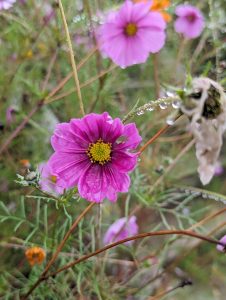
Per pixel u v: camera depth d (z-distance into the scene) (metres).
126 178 0.20
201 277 0.38
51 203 0.32
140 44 0.26
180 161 0.37
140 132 0.36
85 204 0.33
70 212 0.32
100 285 0.30
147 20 0.26
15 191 0.32
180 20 0.35
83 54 0.36
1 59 0.37
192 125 0.18
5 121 0.35
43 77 0.39
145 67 0.40
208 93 0.18
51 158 0.20
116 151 0.20
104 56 0.32
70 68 0.36
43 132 0.34
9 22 0.36
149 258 0.33
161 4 0.31
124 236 0.32
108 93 0.36
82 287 0.33
